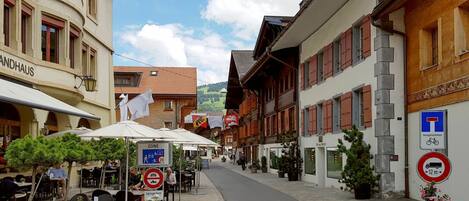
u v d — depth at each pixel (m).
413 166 18.05
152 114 66.00
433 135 9.58
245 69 51.19
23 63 18.47
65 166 22.22
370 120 19.72
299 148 31.59
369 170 18.92
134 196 12.42
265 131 44.56
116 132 12.09
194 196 21.88
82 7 24.03
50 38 21.33
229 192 23.78
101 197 10.77
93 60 28.52
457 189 15.01
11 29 18.20
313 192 22.83
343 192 22.36
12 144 9.84
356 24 21.58
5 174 18.25
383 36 18.77
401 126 18.61
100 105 29.11
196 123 63.53
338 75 23.94
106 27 31.14
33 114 20.09
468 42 15.08
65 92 21.22
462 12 15.12
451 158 15.42
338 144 21.95
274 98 39.50
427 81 17.02
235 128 70.00
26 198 15.11
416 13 17.86
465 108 14.66
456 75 15.17
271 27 37.47
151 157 13.32
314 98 28.31
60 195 18.91
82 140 14.71
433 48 17.41
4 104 18.95
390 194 18.47
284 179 33.19
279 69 37.66
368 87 19.89
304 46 30.50
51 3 20.89
